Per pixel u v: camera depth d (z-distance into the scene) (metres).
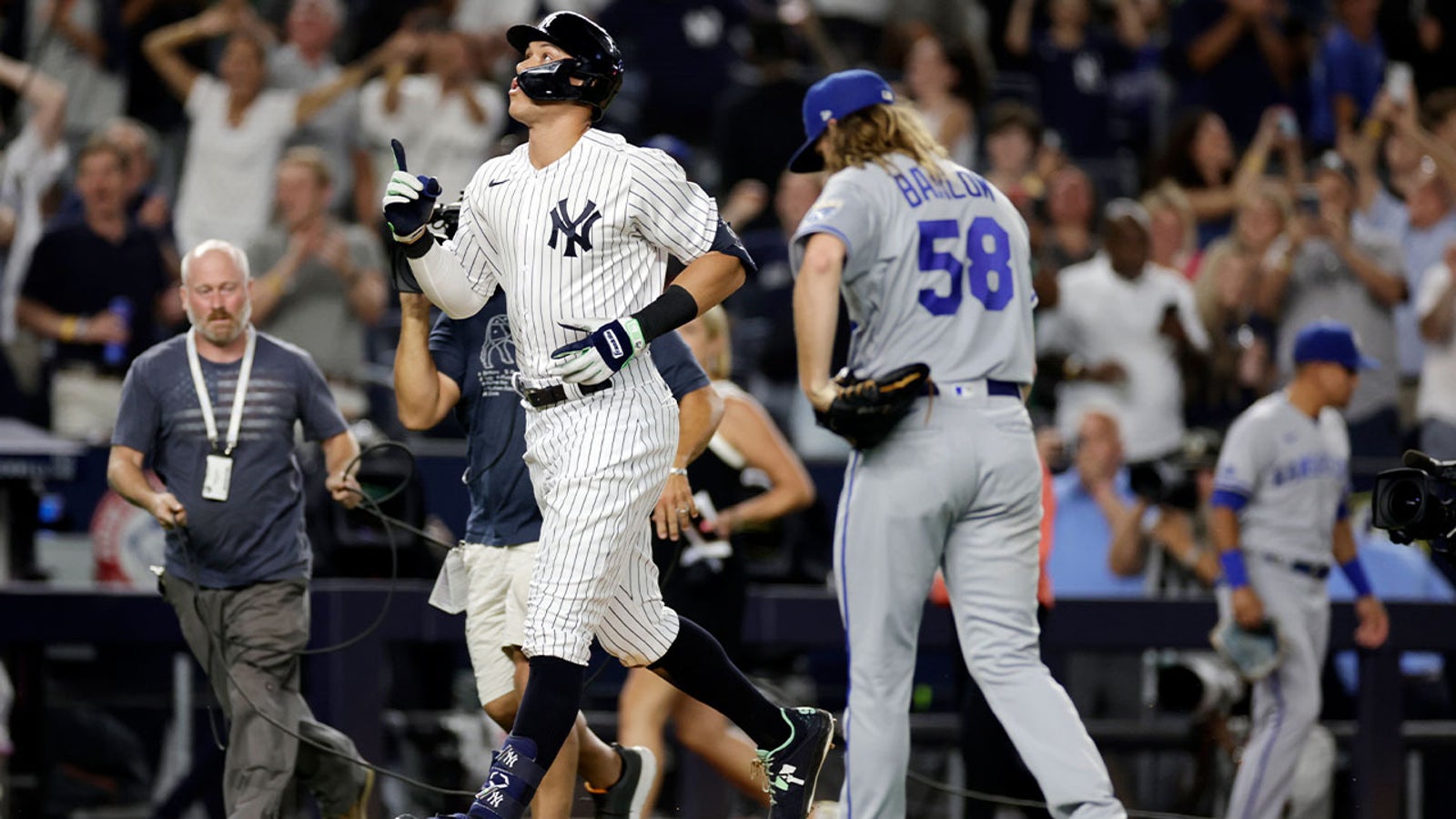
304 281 30.61
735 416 21.08
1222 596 23.94
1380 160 41.44
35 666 23.73
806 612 23.80
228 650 18.73
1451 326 33.94
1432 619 25.62
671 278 22.34
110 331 30.33
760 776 16.48
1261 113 43.03
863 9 41.53
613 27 41.22
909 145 17.53
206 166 34.28
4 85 35.41
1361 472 32.16
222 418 18.67
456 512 29.39
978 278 17.23
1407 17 44.09
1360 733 25.58
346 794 19.33
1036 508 17.23
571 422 14.33
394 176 14.31
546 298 14.28
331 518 23.81
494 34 39.12
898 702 17.06
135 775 24.47
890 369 17.16
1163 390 31.69
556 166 14.36
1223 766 25.67
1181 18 43.38
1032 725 16.66
